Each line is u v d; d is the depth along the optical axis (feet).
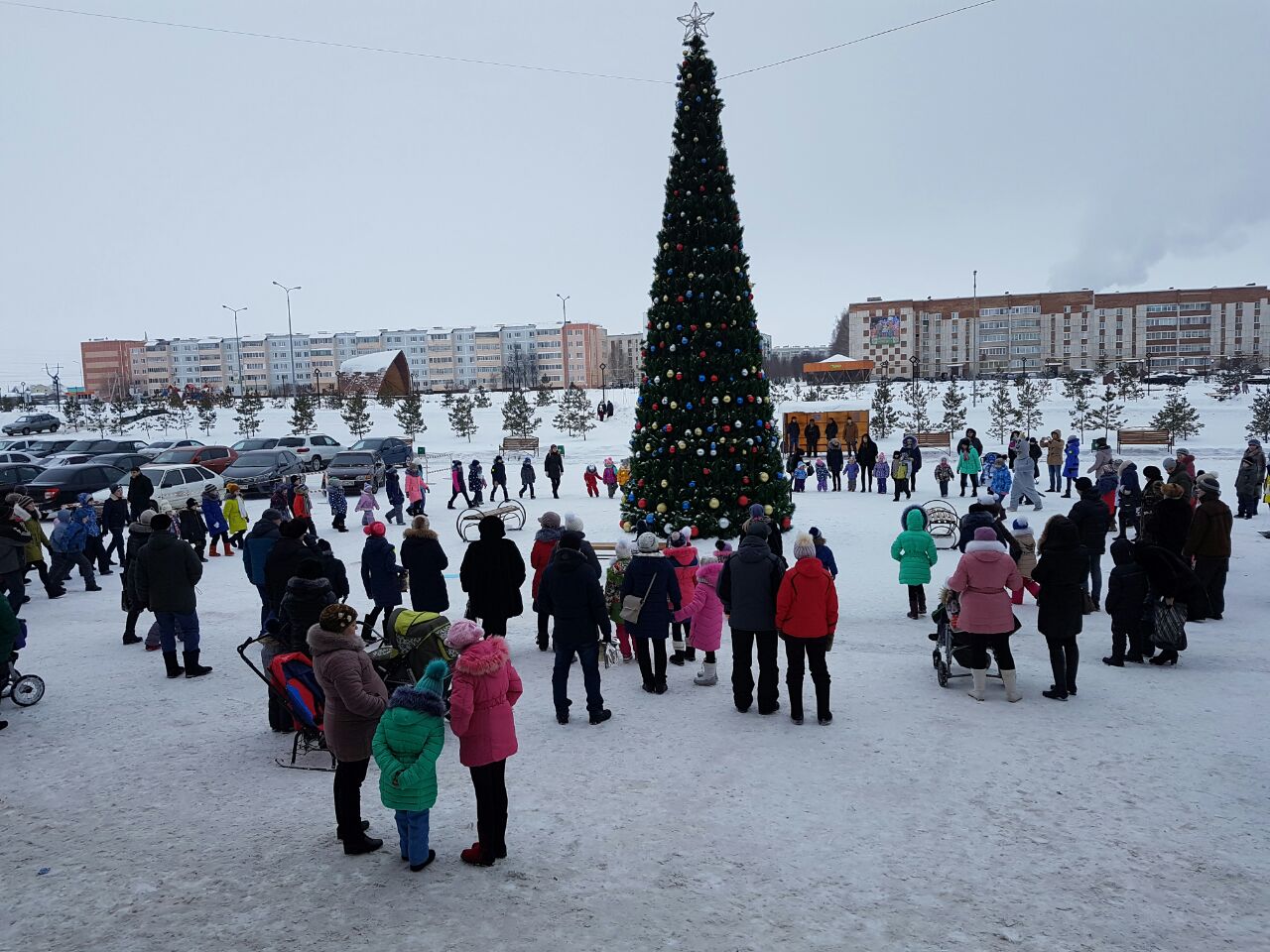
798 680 24.62
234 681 29.73
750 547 25.64
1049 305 380.99
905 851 17.34
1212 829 18.03
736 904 15.47
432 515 76.74
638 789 20.44
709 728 24.54
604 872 16.69
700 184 56.39
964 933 14.47
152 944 14.47
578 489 95.50
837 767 21.58
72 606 42.65
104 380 460.14
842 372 269.64
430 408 200.64
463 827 18.86
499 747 16.92
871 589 42.63
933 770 21.29
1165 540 34.96
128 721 25.80
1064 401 171.73
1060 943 14.15
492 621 29.84
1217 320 372.58
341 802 17.43
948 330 387.14
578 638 24.73
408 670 23.57
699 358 55.62
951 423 143.43
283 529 28.99
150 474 81.66
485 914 15.21
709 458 55.57
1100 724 24.16
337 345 458.50
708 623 28.78
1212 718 24.40
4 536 36.96
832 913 15.15
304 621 22.98
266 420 189.37
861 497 80.64
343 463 96.43
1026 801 19.45
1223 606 36.76
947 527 55.72
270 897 15.90
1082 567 25.90
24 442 124.36
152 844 18.16
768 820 18.78
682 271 57.00
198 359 462.60
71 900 15.92
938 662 28.27
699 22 56.44
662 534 56.08
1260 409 126.11
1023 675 29.17
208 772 22.03
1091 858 16.96
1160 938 14.28
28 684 27.09
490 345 456.45
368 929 14.80
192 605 30.09
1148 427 136.67
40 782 21.42
